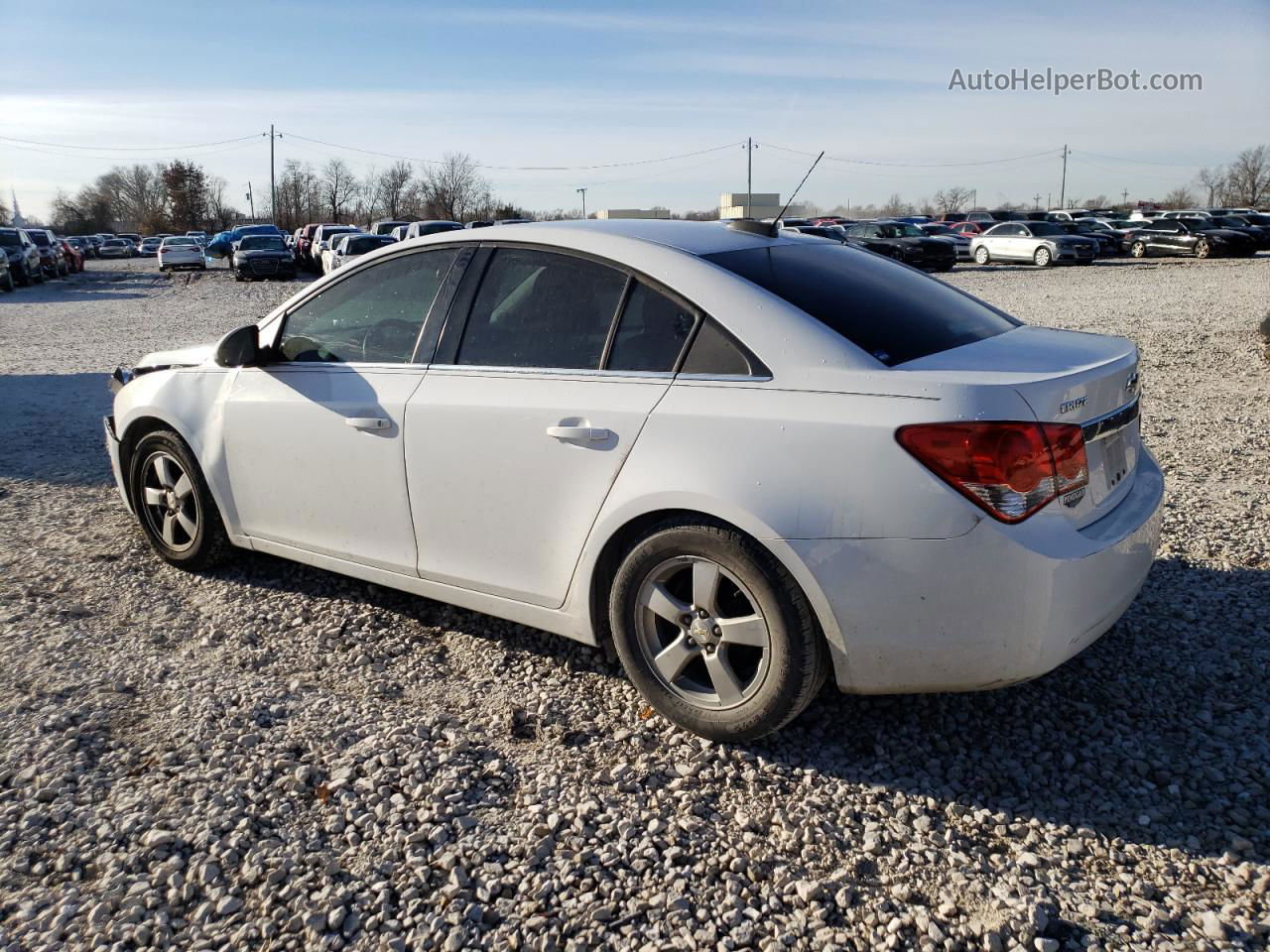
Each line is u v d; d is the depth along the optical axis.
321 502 3.87
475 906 2.38
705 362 2.99
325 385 3.82
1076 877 2.51
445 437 3.43
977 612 2.64
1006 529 2.60
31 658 3.65
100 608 4.16
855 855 2.60
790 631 2.81
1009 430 2.59
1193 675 3.48
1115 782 2.89
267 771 2.92
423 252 3.72
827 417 2.73
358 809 2.75
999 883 2.48
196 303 23.25
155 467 4.57
